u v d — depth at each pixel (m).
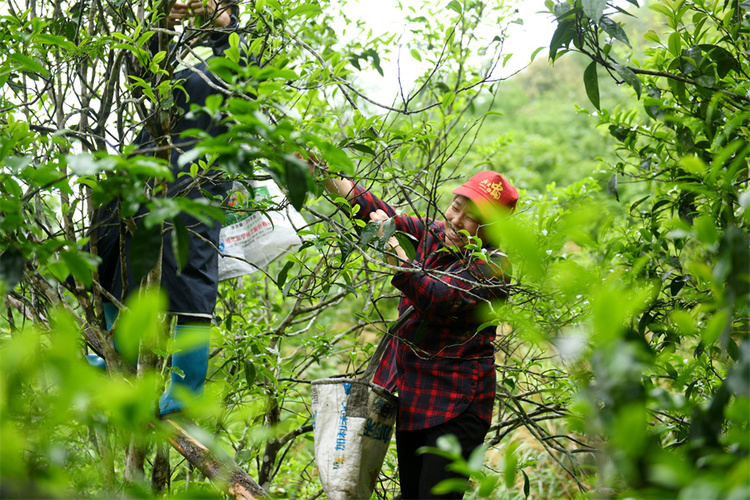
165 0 2.02
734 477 0.66
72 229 2.27
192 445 2.02
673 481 0.72
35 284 1.88
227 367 2.69
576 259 2.47
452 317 2.29
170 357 2.29
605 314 0.81
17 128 1.70
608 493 1.02
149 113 2.16
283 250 2.72
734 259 1.06
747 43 2.35
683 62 2.17
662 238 2.22
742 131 2.01
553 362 2.66
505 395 2.75
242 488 1.94
